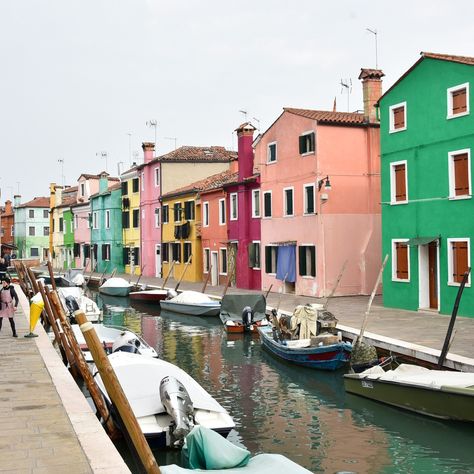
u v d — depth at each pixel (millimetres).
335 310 21938
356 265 27234
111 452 6367
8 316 15664
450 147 20078
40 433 7105
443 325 17719
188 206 39969
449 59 19906
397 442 10000
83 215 60156
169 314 27891
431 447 9742
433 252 21297
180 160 43938
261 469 6590
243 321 21219
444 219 20297
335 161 26859
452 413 10398
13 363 11820
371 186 27406
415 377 11445
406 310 21766
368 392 12211
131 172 49156
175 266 42156
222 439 7102
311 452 9664
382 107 23203
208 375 15172
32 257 79062
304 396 13000
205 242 38031
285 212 29062
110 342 17047
